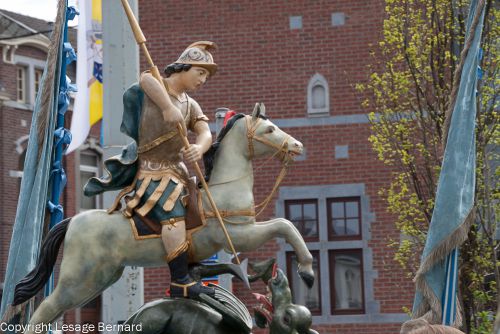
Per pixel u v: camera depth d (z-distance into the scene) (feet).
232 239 49.19
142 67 165.89
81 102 124.16
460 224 62.08
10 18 224.53
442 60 120.26
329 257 160.76
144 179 49.29
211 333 48.29
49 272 51.03
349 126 160.66
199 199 49.42
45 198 56.59
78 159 224.53
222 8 165.07
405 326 41.27
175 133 49.08
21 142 223.10
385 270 158.10
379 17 160.86
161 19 165.99
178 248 48.39
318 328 159.74
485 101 114.11
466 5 123.03
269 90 163.32
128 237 49.08
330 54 162.50
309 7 163.53
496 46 117.08
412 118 122.72
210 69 50.26
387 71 130.93
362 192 159.43
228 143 50.78
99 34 122.52
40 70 229.45
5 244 216.33
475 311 110.32
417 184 120.88
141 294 76.38
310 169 161.17
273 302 48.37
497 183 113.91
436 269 63.00
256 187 161.17
